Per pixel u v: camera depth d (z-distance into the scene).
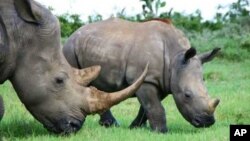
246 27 66.81
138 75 19.08
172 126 20.20
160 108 19.00
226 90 31.95
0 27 15.34
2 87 27.20
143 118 19.98
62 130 15.75
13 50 15.54
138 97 19.02
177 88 18.62
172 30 19.70
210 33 63.78
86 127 17.92
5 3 15.62
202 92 18.34
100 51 19.94
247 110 24.20
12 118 18.84
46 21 15.84
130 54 19.31
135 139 15.64
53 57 15.84
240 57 53.66
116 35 19.95
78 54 20.72
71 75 15.98
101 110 15.67
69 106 15.69
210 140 15.84
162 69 19.02
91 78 16.11
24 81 15.70
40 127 17.67
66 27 57.06
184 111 18.55
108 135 16.25
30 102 15.83
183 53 19.05
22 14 15.62
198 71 18.70
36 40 15.73
